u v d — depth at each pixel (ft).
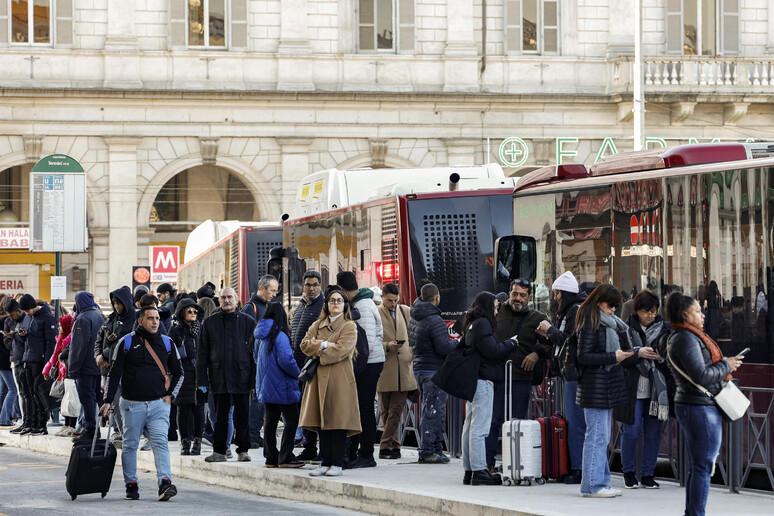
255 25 168.45
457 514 48.24
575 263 66.59
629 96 170.19
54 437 83.46
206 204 184.75
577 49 173.17
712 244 56.75
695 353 41.27
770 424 50.01
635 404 51.47
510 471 52.90
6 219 181.57
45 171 120.67
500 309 55.93
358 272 87.51
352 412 56.34
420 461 62.08
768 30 174.09
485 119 171.32
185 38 167.22
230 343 65.05
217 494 60.49
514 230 72.18
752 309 54.75
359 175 96.73
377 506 52.60
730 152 60.44
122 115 165.78
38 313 86.94
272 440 61.21
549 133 172.24
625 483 52.65
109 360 70.69
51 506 55.98
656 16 173.37
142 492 61.41
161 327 61.16
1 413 96.78
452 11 171.53
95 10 165.48
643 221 60.90
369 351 59.88
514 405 55.06
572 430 53.72
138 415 57.57
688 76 169.07
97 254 166.20
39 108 164.14
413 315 61.62
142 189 166.40
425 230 81.15
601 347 48.65
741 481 51.08
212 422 74.23
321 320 57.00
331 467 57.11
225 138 167.84
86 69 164.76
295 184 168.86
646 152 63.26
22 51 163.53
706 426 41.55
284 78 168.35
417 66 170.71
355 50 170.71
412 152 170.60
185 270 154.92
